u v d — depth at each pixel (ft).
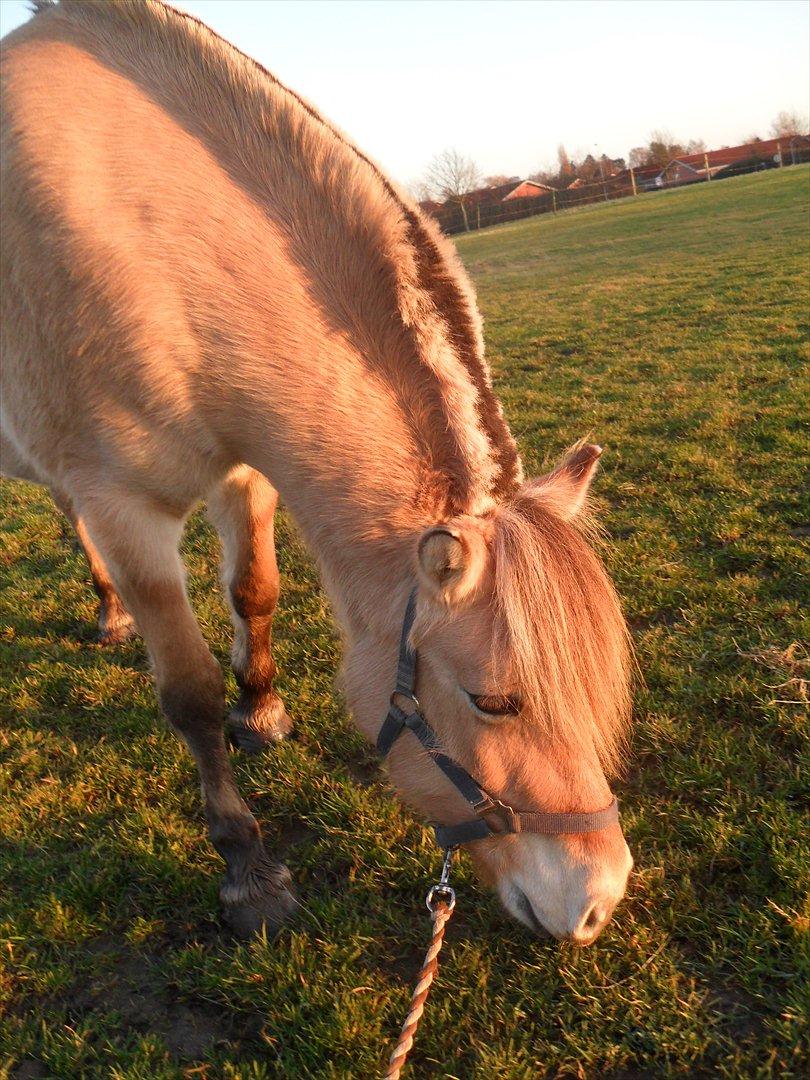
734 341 31.96
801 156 162.30
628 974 8.05
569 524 6.84
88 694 13.57
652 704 11.52
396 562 7.39
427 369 7.50
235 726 12.21
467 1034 7.70
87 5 9.17
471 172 210.18
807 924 8.03
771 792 9.86
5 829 10.79
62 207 8.32
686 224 85.10
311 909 9.16
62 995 8.61
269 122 8.24
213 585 17.37
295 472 8.04
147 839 10.38
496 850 7.39
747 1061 7.12
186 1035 8.09
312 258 7.97
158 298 8.16
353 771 11.39
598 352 34.68
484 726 6.79
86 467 9.06
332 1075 7.34
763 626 13.02
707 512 17.06
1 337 9.29
